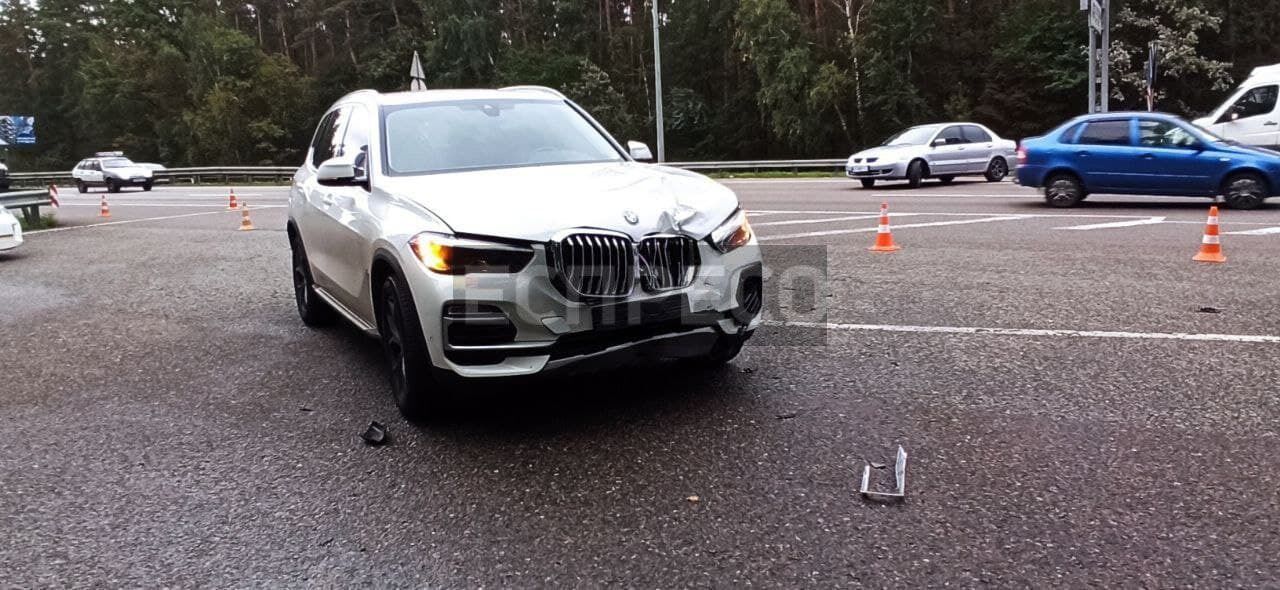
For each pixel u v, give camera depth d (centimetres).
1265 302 709
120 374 600
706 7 5759
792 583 300
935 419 453
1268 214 1309
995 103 4681
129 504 385
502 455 425
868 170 2153
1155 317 665
